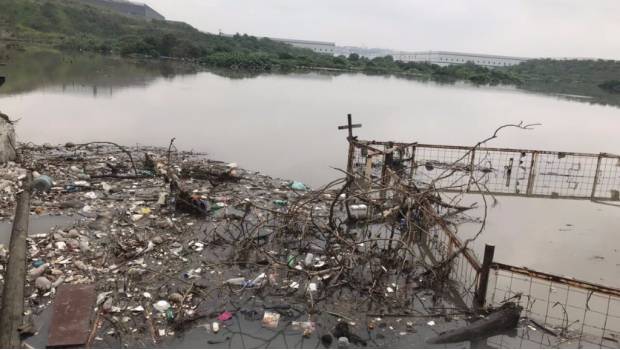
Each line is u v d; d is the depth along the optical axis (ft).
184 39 253.24
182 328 19.54
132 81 125.59
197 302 21.52
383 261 26.27
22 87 95.91
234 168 44.73
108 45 227.40
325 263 25.72
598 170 48.62
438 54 540.11
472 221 37.52
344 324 20.30
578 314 22.98
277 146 61.77
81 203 32.58
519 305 22.03
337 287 23.76
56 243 25.62
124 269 23.85
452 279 25.63
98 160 44.80
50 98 85.97
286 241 28.78
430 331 20.66
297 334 19.75
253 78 175.83
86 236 27.14
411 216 30.22
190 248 26.91
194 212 32.04
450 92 187.93
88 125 65.51
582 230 36.91
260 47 316.60
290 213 29.25
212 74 177.37
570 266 29.55
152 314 20.35
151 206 33.04
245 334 19.48
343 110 103.40
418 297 23.52
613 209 43.65
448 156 64.75
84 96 92.02
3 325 17.99
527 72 369.50
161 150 53.36
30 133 57.62
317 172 49.83
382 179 38.40
